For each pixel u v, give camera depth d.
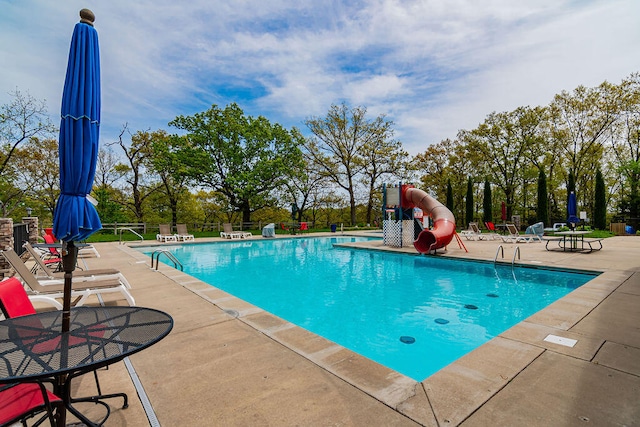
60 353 1.58
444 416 1.95
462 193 30.61
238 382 2.41
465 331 4.66
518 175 27.83
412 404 2.09
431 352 4.00
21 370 1.40
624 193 26.08
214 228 26.44
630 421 1.88
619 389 2.24
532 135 26.02
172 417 1.99
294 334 3.40
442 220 11.40
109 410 1.94
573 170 26.70
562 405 2.05
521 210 28.66
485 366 2.61
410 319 5.17
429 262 10.34
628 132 25.09
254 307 4.42
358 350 4.07
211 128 22.09
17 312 2.18
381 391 2.26
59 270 7.73
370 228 29.23
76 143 1.81
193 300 4.79
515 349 2.93
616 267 7.24
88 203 1.88
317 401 2.15
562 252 10.33
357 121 29.42
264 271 9.31
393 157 29.92
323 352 2.95
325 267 9.84
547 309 4.10
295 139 26.98
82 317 2.13
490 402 2.10
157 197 27.36
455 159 30.16
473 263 9.41
